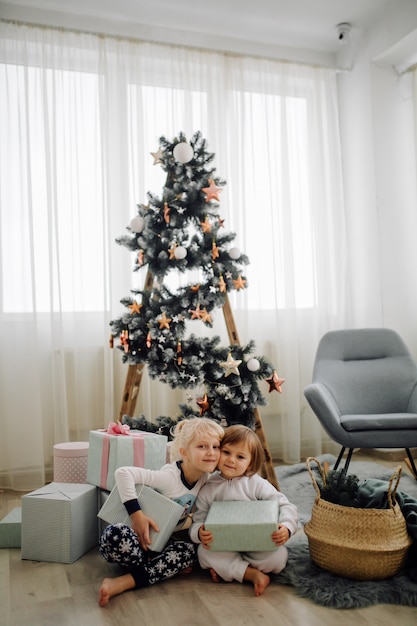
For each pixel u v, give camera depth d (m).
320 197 3.76
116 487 1.92
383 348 3.05
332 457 3.41
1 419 3.08
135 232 2.64
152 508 1.84
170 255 2.58
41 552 2.01
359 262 3.81
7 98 3.12
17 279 3.12
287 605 1.64
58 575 1.89
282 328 3.60
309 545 1.88
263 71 3.69
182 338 2.58
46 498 2.02
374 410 2.91
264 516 1.80
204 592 1.74
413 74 3.62
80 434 3.20
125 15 3.33
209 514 1.83
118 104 3.34
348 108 3.84
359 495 1.96
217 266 2.60
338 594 1.65
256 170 3.64
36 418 3.06
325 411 2.58
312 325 3.68
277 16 3.44
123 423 2.60
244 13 3.39
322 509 1.87
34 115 3.18
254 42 3.70
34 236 3.17
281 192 3.67
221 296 2.65
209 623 1.55
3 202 3.11
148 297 2.64
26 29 3.18
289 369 3.55
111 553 1.76
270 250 3.63
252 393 2.59
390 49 3.48
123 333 2.51
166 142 2.69
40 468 3.05
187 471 1.95
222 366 2.54
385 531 1.76
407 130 3.74
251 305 3.57
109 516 1.92
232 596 1.71
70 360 3.23
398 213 3.68
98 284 3.27
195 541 1.85
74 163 3.25
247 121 3.63
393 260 3.65
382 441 2.53
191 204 2.63
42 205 3.19
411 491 2.66
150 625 1.54
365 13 3.48
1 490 3.02
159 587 1.78
